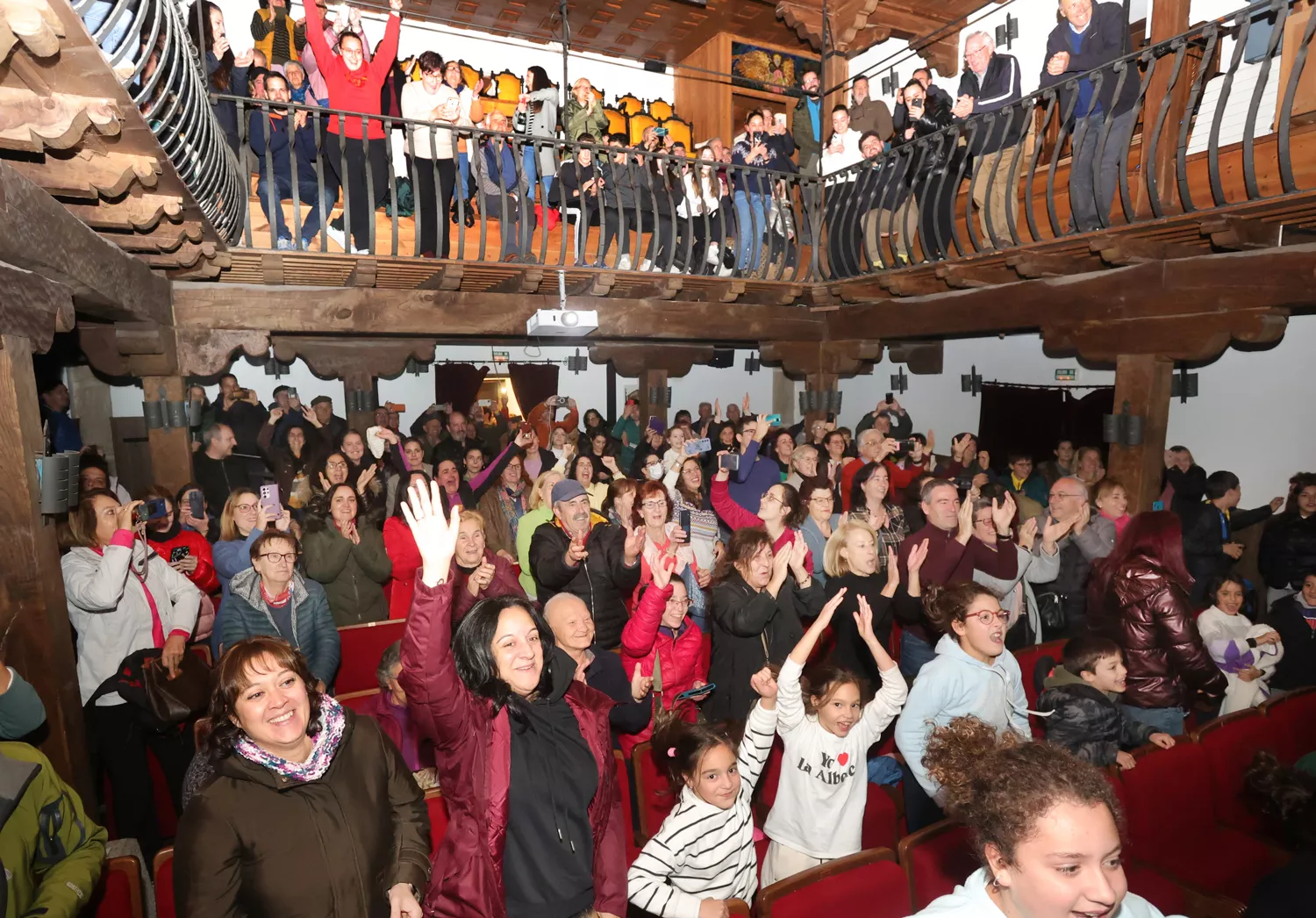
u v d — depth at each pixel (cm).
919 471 744
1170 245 550
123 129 254
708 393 1224
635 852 302
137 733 346
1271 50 421
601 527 423
